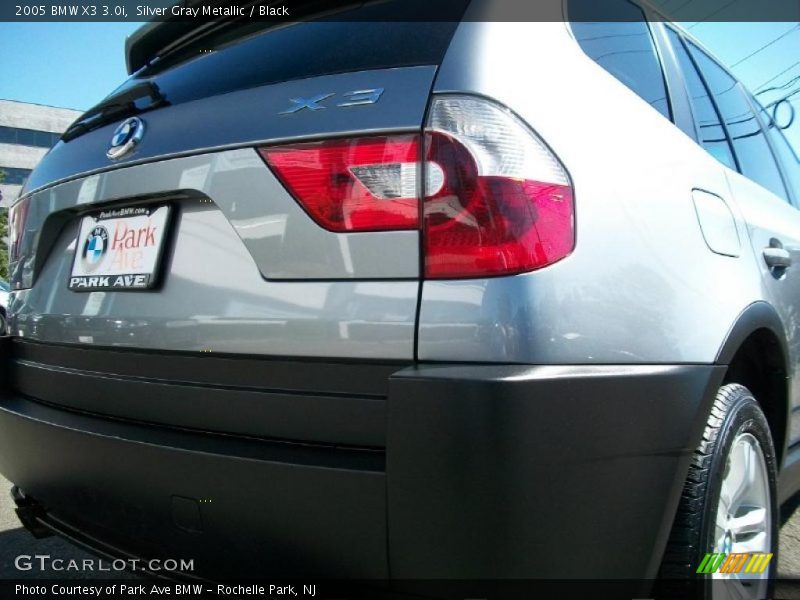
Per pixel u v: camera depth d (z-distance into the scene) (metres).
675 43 2.15
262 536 1.29
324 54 1.48
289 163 1.33
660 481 1.29
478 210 1.19
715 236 1.66
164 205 1.57
